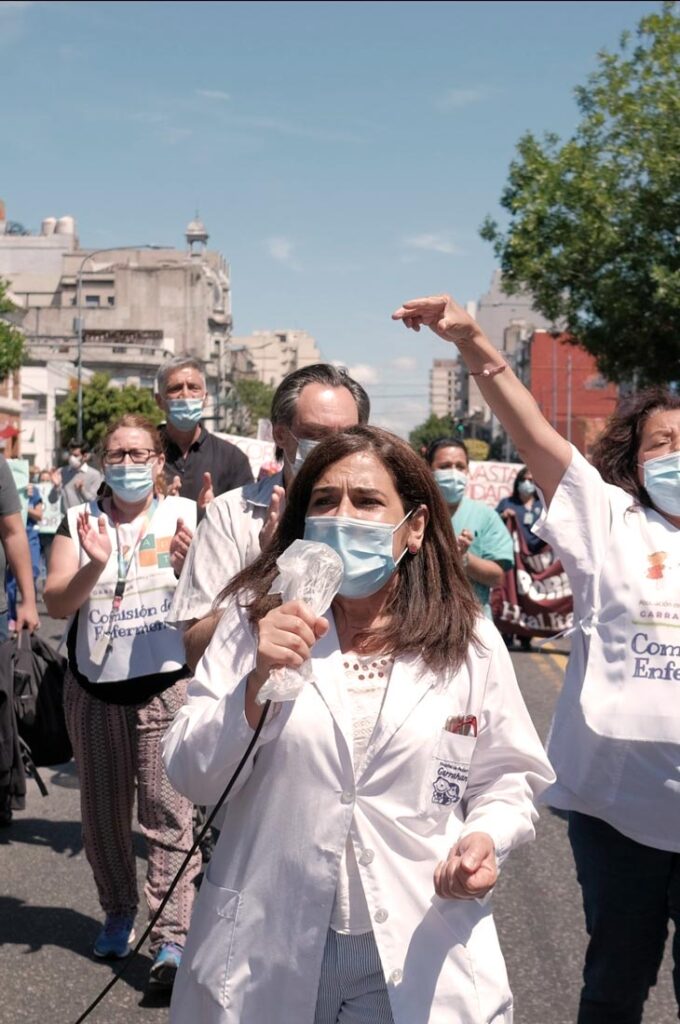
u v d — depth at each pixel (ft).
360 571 8.51
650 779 10.75
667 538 11.10
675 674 10.68
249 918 8.20
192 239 437.99
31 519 59.77
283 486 12.79
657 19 83.61
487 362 10.34
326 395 12.36
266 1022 8.11
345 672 8.55
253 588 8.89
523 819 8.44
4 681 19.94
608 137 84.99
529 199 84.58
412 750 8.25
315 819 8.15
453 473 22.59
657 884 11.06
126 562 16.26
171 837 15.53
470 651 8.66
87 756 16.07
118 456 16.34
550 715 32.12
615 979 11.27
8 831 22.26
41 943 16.79
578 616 11.21
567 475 11.03
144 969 15.99
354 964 8.11
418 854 8.25
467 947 8.20
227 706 8.16
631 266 85.20
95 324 376.07
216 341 402.72
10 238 395.14
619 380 91.04
